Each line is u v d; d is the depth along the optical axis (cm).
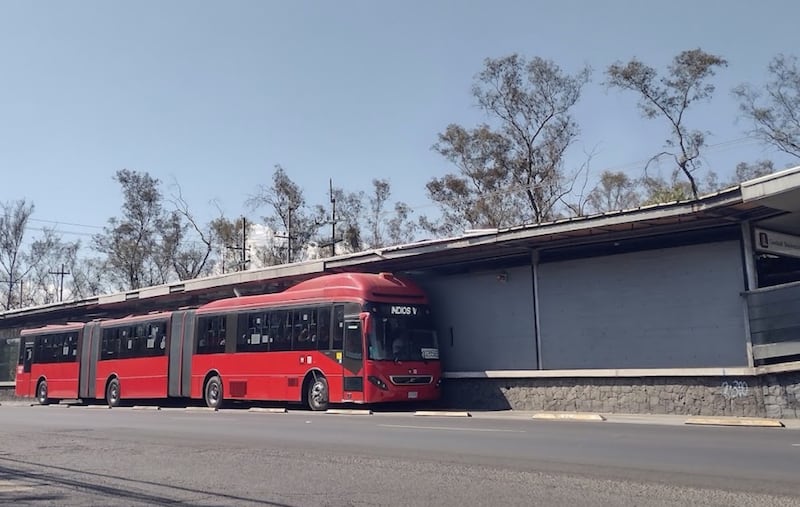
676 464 1005
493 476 941
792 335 1711
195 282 3158
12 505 830
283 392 2330
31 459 1207
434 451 1185
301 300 2345
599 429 1511
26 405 3409
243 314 2527
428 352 2244
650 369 1936
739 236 1855
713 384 1831
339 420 1872
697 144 4091
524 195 4531
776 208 1738
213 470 1052
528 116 4562
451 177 4706
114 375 3030
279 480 955
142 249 5850
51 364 3431
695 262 1922
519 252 2267
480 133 4622
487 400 2269
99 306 3862
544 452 1149
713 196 1667
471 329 2375
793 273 1989
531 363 2216
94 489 924
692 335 1905
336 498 831
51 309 4041
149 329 2903
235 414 2239
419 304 2277
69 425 1881
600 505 762
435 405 2381
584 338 2108
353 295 2200
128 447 1345
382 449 1227
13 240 6606
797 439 1283
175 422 1925
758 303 1792
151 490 911
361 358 2138
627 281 2041
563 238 2050
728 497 783
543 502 782
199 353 2656
